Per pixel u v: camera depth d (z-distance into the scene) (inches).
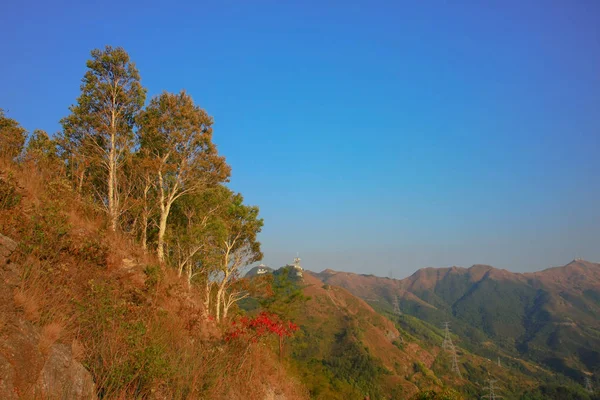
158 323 359.3
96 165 796.6
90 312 283.6
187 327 430.9
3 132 528.7
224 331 549.6
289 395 574.9
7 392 178.9
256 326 551.2
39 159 516.7
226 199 959.0
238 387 413.1
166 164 798.5
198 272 884.0
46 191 432.1
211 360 396.2
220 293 913.5
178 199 898.7
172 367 299.0
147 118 831.1
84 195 697.0
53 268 293.3
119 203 776.3
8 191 308.3
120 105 826.2
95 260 369.1
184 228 888.3
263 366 554.9
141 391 261.9
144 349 273.7
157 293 428.8
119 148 807.7
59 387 210.2
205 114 864.3
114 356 258.7
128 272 421.1
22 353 198.5
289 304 1043.3
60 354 226.7
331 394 1010.7
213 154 869.8
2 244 259.6
